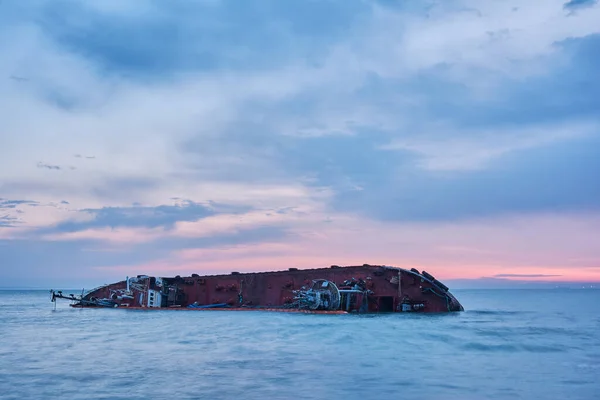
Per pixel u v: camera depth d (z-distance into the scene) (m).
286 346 30.33
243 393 17.86
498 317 59.31
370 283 59.66
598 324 49.44
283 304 63.38
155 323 48.47
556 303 138.75
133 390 18.28
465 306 112.75
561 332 40.00
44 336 37.09
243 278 66.94
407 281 60.00
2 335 38.03
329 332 38.22
